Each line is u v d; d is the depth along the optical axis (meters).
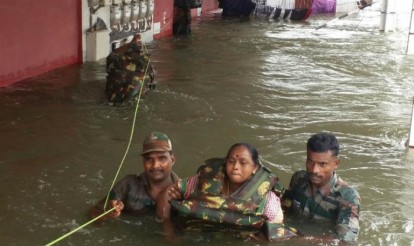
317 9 21.97
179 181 4.10
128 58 7.92
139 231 4.07
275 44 14.27
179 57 11.89
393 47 14.36
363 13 22.45
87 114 7.30
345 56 12.80
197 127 6.88
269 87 9.34
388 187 5.22
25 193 4.83
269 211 3.90
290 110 7.91
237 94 8.71
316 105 8.25
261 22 18.77
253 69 10.90
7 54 8.67
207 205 3.87
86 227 4.16
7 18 8.56
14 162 5.56
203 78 9.82
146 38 13.70
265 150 6.12
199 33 15.68
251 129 6.89
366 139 6.68
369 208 4.71
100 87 8.80
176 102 8.01
